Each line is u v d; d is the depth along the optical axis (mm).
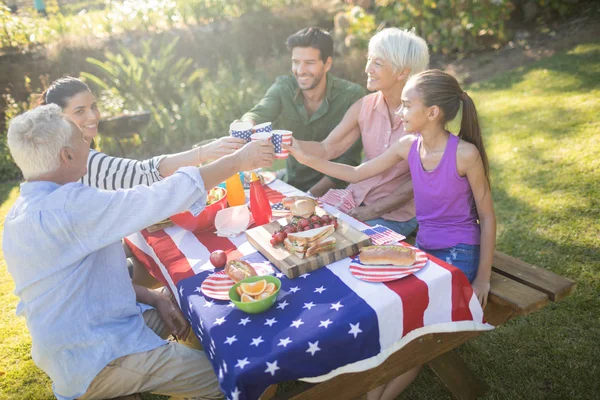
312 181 3484
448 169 2172
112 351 1788
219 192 2541
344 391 1850
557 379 2361
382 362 1713
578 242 3260
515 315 2168
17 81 7152
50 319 1717
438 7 7680
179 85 6836
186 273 2014
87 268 1772
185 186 1850
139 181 2408
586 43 6973
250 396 1522
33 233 1667
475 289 2092
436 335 1947
